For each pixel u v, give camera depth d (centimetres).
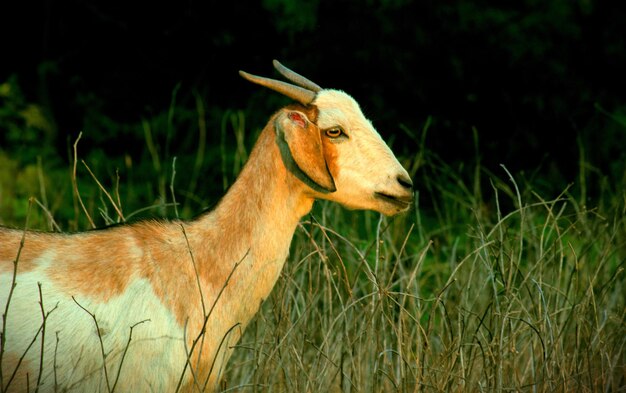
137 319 1095
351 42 2811
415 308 1388
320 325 1423
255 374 1246
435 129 2838
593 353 1381
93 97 3000
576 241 1817
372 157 1194
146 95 3067
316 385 1291
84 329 1079
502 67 2812
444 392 1262
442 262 2020
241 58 3036
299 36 2855
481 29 2725
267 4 2661
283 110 1198
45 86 2941
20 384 1066
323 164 1148
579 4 2727
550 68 2795
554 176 2686
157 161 2239
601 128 2836
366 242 1716
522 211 1361
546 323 1405
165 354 1102
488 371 1326
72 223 1734
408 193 1198
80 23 3109
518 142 2855
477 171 1972
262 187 1184
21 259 1093
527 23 2717
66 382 1073
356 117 1211
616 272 1448
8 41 3097
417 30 2772
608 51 2875
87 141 2927
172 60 3081
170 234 1151
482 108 2847
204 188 2662
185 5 3036
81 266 1102
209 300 1139
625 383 1412
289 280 1327
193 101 3041
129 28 3089
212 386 1153
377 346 1323
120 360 1084
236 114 2880
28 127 2750
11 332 1063
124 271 1109
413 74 2825
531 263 1681
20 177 2552
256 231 1176
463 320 1319
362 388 1319
